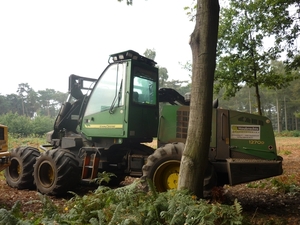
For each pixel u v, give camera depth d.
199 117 4.72
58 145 8.46
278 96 60.97
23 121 34.16
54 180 7.14
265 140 5.94
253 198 6.91
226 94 11.73
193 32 4.92
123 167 7.45
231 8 11.17
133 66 6.98
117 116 7.03
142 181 5.94
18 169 8.52
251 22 11.02
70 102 8.59
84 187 8.40
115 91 7.13
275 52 10.94
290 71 11.30
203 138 4.70
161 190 5.88
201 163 4.70
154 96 7.70
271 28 10.73
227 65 11.21
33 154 8.25
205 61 4.75
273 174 5.57
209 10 4.79
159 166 5.87
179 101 7.97
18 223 3.50
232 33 11.24
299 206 6.10
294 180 8.76
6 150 6.52
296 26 10.65
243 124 6.02
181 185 4.72
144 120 7.25
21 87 82.00
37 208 5.84
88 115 7.60
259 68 11.15
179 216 3.68
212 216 3.62
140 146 7.65
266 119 5.98
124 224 3.38
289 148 21.95
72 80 8.34
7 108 75.81
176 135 6.40
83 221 4.03
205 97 4.72
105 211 4.05
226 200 6.07
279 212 5.67
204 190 5.57
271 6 10.70
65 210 4.69
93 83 7.86
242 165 5.60
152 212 3.90
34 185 8.27
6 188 8.29
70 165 7.13
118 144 7.24
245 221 4.18
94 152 7.32
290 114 72.06
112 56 7.28
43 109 83.62
